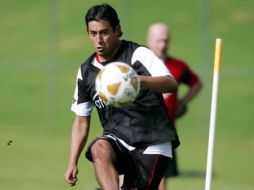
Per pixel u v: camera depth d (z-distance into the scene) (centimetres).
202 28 9250
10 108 9525
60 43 10981
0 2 11531
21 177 5109
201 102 8700
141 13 11256
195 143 7669
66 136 8094
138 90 2158
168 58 3862
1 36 11194
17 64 10100
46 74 10350
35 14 11381
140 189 2489
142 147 2452
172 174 3659
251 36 11138
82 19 11250
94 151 2386
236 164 6216
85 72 2477
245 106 9438
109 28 2359
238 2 11731
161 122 2453
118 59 2411
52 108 9300
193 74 3925
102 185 2294
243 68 9988
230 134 8462
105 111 2480
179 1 11544
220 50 2580
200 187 4662
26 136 8019
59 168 5666
